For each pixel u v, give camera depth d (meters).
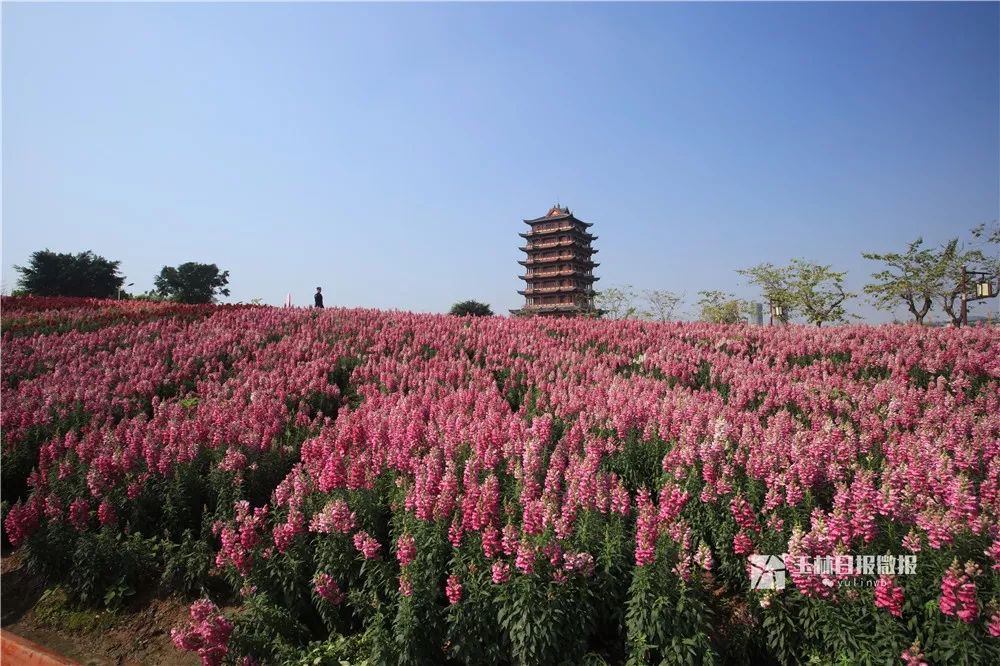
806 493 6.31
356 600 6.21
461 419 8.95
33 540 7.69
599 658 5.40
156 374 13.82
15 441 10.05
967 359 11.96
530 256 81.19
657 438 8.38
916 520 5.46
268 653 6.00
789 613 5.34
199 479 8.50
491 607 5.63
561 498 6.62
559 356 14.30
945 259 27.20
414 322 19.77
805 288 33.62
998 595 4.80
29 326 19.23
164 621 7.07
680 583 5.41
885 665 4.76
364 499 7.16
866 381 11.80
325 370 14.25
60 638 6.98
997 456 7.06
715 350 15.41
